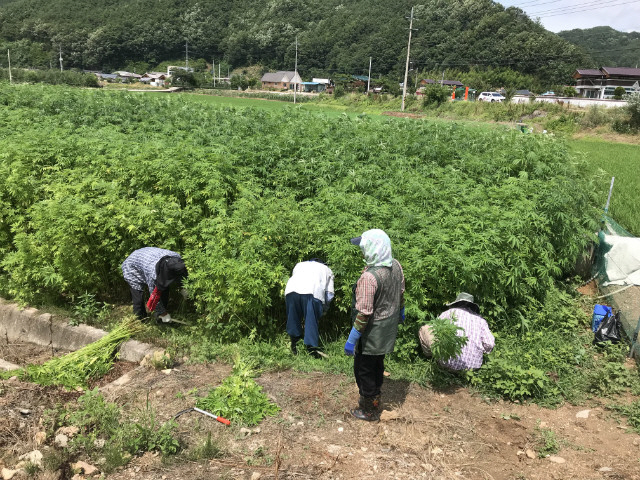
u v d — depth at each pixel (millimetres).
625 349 6266
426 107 49875
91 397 4758
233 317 6527
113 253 7625
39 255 7520
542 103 43000
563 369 5871
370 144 10898
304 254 6887
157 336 6641
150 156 9086
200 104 16391
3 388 5191
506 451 4410
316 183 9156
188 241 7277
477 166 9906
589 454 4363
